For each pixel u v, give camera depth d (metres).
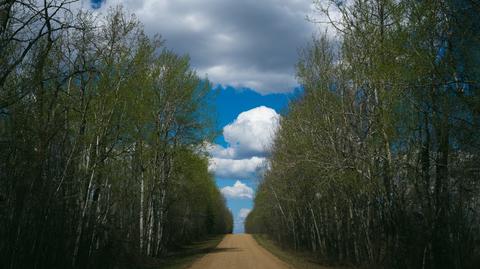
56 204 15.46
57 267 15.66
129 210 31.16
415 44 14.51
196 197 51.00
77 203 17.64
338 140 23.28
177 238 55.78
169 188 39.38
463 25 13.34
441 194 16.22
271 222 71.56
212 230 116.12
